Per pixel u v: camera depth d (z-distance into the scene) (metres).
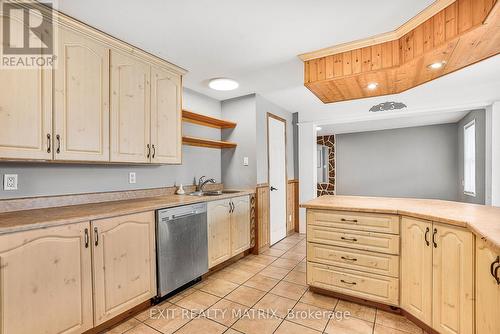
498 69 2.80
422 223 1.78
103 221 1.73
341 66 2.29
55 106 1.72
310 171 4.60
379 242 2.03
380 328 1.82
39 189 1.93
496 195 3.29
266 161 3.82
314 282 2.31
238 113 3.68
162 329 1.82
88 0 1.60
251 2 1.65
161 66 2.51
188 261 2.40
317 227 2.29
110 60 2.06
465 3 1.59
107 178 2.38
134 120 2.24
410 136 6.16
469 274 1.45
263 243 3.65
